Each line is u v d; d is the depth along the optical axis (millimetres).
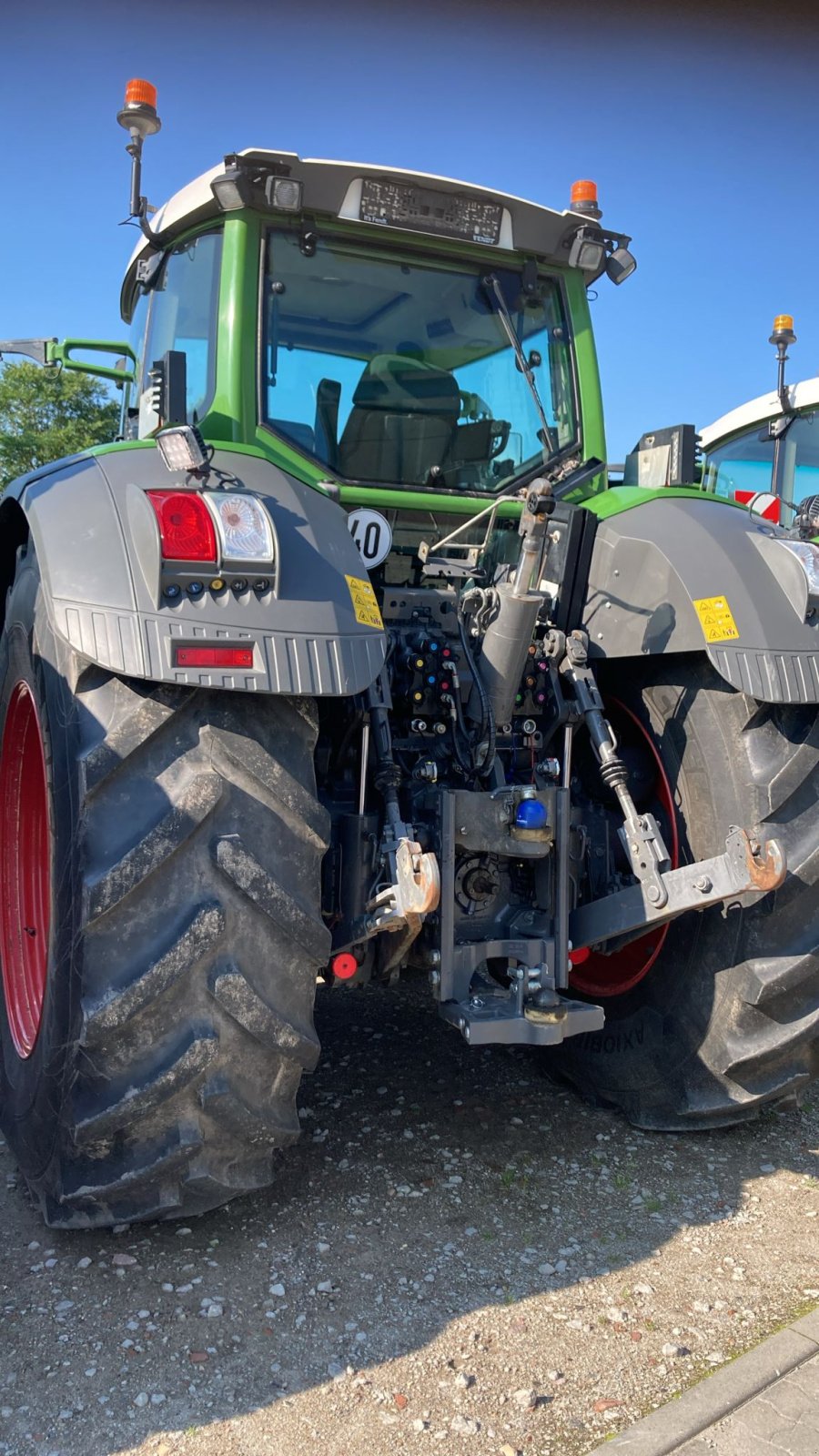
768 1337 2068
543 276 3262
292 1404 1875
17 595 2725
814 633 2553
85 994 2000
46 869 2701
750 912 2629
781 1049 2637
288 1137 2225
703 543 2686
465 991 2508
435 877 2160
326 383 2924
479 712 2703
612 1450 1745
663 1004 2912
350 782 2707
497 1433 1812
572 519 2771
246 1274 2262
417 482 3033
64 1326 2076
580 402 3305
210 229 3010
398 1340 2055
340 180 2859
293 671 2043
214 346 2898
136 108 2844
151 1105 2039
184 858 2043
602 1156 2850
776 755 2609
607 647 2875
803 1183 2729
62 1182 2189
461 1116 3082
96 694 2098
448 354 3100
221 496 2084
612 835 2930
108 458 2391
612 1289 2238
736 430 6539
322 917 2559
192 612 2023
